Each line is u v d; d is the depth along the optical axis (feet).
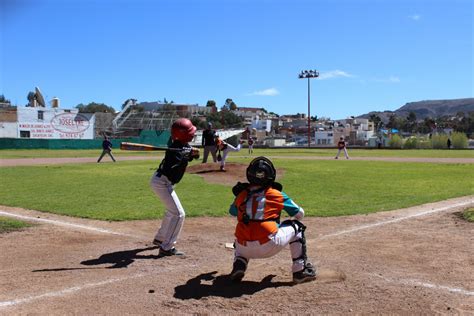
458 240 22.75
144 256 20.68
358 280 16.66
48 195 40.27
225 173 56.08
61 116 205.77
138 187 45.91
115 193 41.39
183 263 19.43
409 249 21.20
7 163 86.89
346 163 81.20
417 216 29.25
